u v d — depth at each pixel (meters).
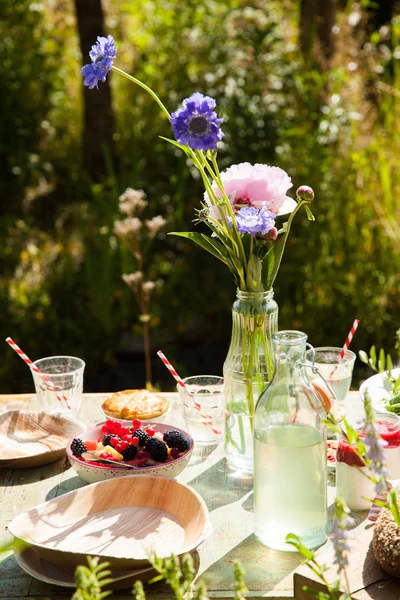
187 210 5.08
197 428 1.97
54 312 4.61
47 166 5.99
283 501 1.52
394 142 4.72
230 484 1.80
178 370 4.45
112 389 4.31
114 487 1.67
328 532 1.60
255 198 1.70
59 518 1.61
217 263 4.82
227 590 1.43
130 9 6.62
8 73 6.27
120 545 1.53
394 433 1.68
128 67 6.08
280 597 1.42
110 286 4.62
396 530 1.38
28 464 1.86
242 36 5.43
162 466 1.71
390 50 5.64
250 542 1.58
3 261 5.06
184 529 1.58
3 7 6.37
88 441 1.82
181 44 5.88
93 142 5.69
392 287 4.56
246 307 1.73
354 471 1.65
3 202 5.86
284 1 5.99
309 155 4.56
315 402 1.53
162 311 4.73
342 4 5.93
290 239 4.62
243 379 1.76
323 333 4.54
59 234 5.34
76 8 5.47
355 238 4.55
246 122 4.82
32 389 4.28
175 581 1.11
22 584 1.46
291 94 4.96
